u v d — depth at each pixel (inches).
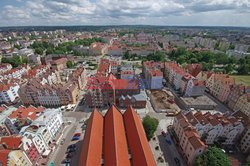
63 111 4215.1
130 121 2876.5
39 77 5393.7
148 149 2370.8
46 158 2797.7
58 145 3125.0
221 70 7032.5
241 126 2871.6
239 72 6776.6
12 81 5270.7
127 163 2171.5
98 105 4343.0
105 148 2434.8
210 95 5059.1
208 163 2293.3
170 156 2859.3
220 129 2910.9
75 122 3779.5
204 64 7209.6
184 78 4943.4
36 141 2706.7
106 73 5546.3
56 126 3388.3
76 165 2704.2
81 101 4699.8
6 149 2319.1
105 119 3088.1
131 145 2485.2
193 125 2906.0
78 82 5236.2
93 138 2472.9
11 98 4766.2
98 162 2208.4
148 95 4950.8
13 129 3253.0
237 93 4097.0
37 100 4463.6
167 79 6259.8
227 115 3238.2
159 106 4266.7
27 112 3380.9
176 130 3189.0
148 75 5590.6
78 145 3110.2
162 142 3161.9
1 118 3430.1
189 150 2603.3
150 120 3139.8
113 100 4318.4
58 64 7480.3
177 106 4343.0
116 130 2561.5
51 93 4338.1
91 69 7691.9
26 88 4370.1
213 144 3004.4
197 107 4207.7
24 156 2388.0
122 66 6678.2
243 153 2883.9
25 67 7229.3
